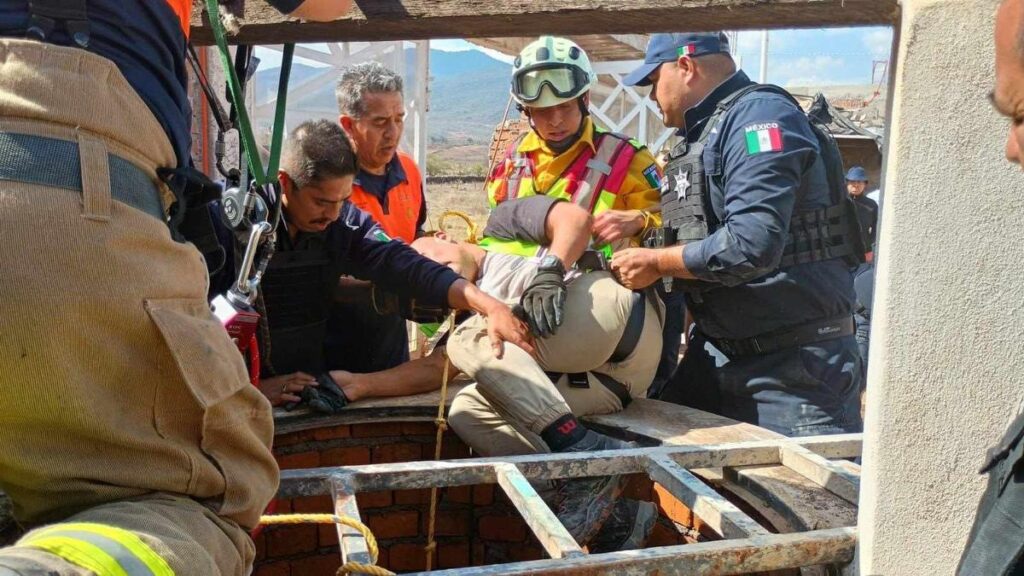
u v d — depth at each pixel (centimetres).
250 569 117
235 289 166
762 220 240
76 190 95
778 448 213
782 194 243
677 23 161
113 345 98
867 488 154
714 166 261
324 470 185
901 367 148
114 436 99
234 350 116
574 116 315
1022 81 105
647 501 256
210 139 494
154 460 103
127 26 110
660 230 283
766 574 192
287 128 650
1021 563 108
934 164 142
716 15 153
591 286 262
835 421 261
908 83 141
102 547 85
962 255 143
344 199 249
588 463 200
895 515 151
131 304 98
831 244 262
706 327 278
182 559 92
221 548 104
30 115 95
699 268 250
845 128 722
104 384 99
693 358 294
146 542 89
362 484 184
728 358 280
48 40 101
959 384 145
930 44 139
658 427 253
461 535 297
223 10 181
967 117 139
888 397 149
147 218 103
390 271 259
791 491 195
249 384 119
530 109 315
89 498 100
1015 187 139
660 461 199
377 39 186
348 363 312
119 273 97
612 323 255
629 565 145
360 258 263
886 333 148
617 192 317
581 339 254
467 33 176
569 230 266
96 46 105
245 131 153
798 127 251
